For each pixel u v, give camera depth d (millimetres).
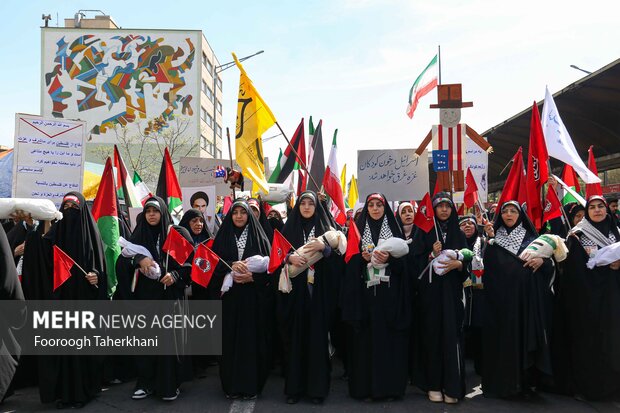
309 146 7648
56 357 4137
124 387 4711
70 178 5520
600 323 4164
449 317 4223
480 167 6738
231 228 4613
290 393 4219
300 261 4207
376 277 4219
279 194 6754
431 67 8273
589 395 4180
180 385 4684
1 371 3725
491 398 4328
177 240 4352
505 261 4332
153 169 35719
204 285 4309
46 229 4402
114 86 35969
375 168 6109
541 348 4133
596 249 4238
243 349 4371
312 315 4293
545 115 5836
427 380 4324
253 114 5301
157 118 36188
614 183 11109
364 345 4289
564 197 6891
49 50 35562
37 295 4273
